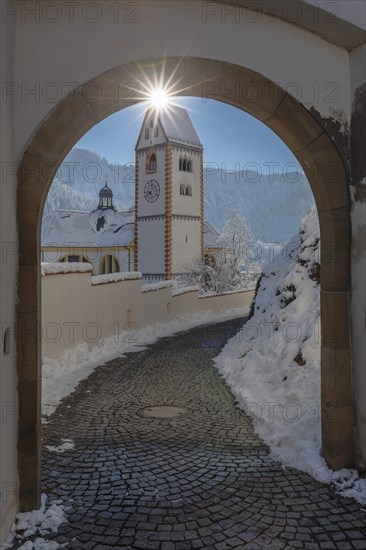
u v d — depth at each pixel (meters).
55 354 10.04
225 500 4.02
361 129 4.22
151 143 45.31
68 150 3.96
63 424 6.27
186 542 3.39
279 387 7.07
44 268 9.59
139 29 3.95
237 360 9.77
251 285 36.47
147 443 5.50
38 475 3.81
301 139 4.48
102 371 9.86
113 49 3.90
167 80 4.16
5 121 3.42
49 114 3.76
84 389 8.30
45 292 9.62
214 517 3.73
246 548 3.31
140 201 46.62
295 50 4.28
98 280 12.38
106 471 4.66
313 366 6.81
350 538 3.41
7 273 3.49
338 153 4.37
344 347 4.42
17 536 3.46
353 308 4.40
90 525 3.62
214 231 52.31
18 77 3.74
